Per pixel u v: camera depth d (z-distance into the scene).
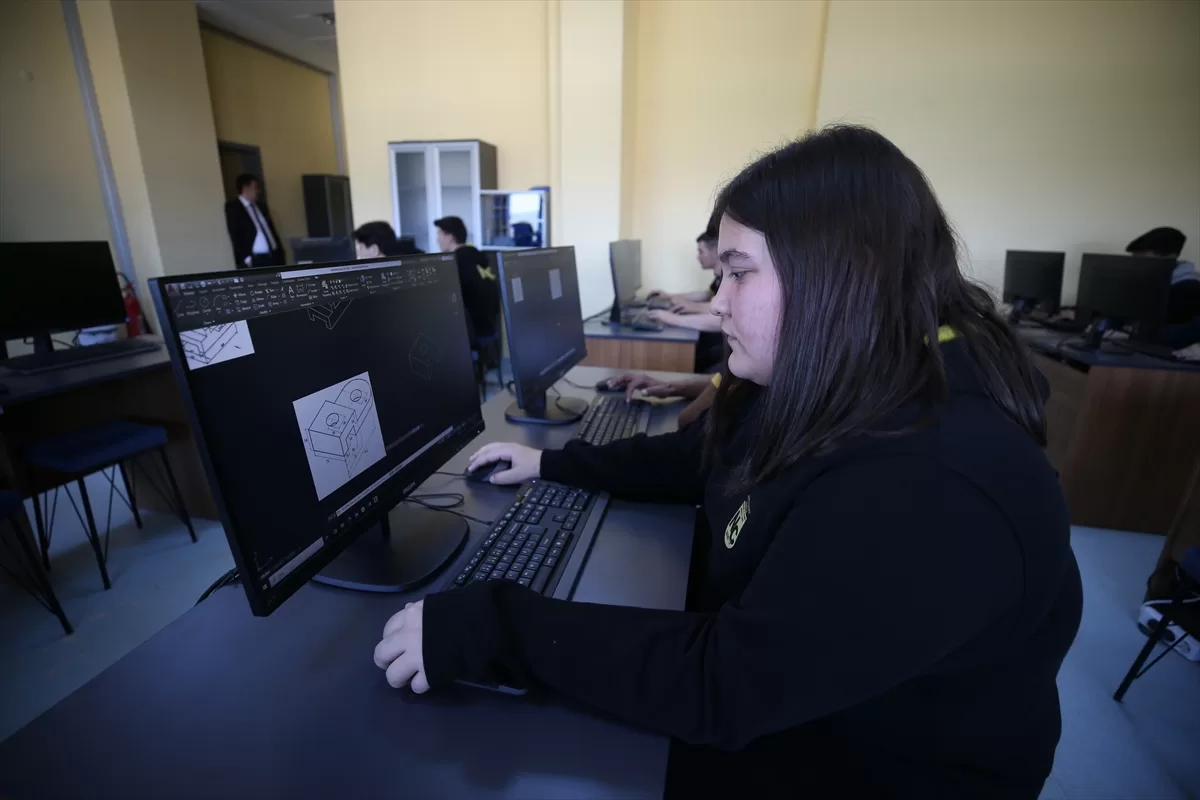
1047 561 0.48
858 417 0.51
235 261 5.16
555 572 0.80
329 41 6.07
